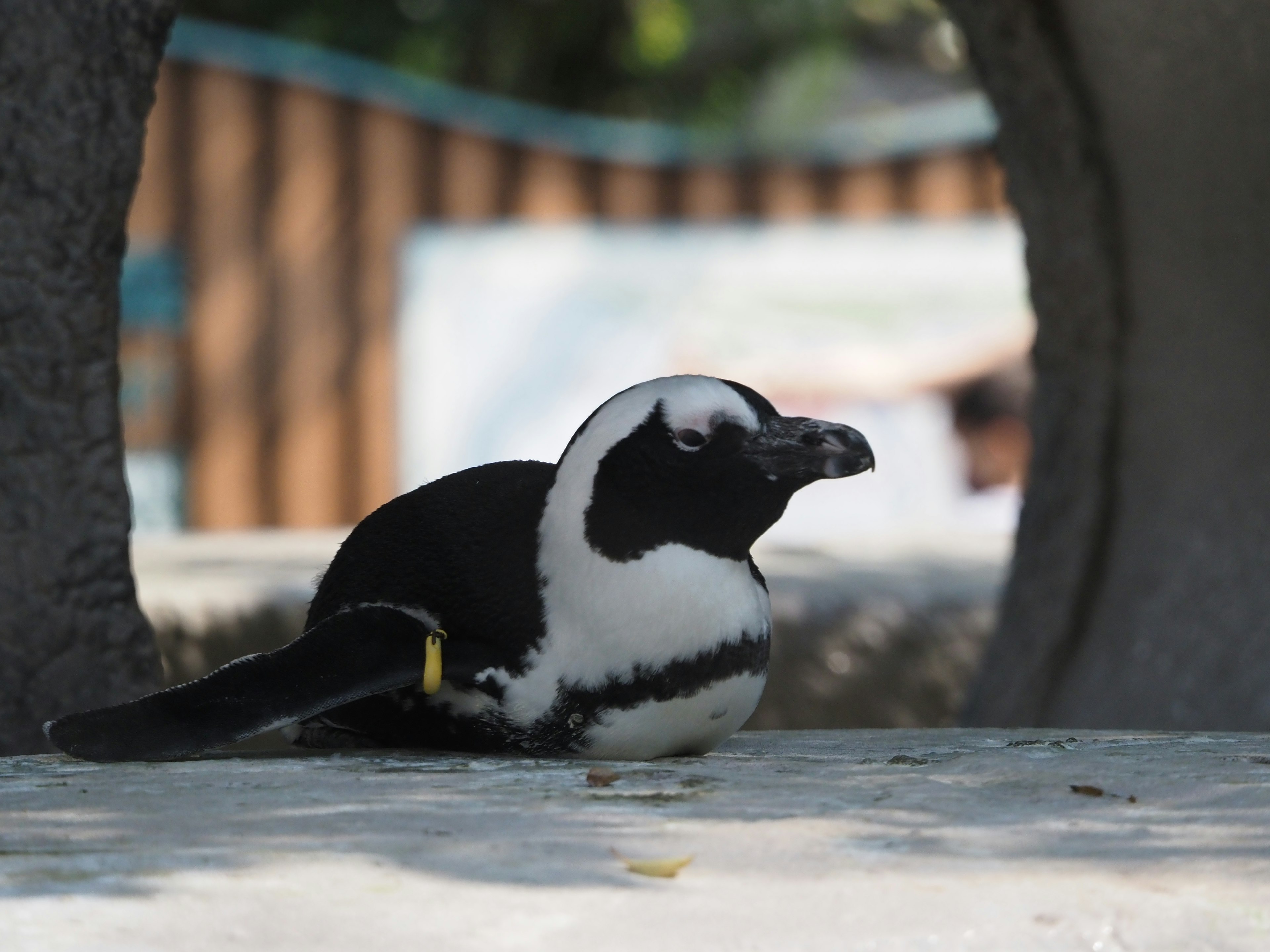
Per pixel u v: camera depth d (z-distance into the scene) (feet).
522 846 16.15
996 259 82.89
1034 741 25.02
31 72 26.37
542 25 116.78
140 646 27.22
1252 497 37.17
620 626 20.47
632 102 121.29
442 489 22.52
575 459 21.07
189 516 84.23
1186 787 19.31
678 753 21.99
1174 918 14.61
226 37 83.25
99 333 26.99
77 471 26.84
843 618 49.21
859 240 83.30
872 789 19.16
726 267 84.02
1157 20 35.24
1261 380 36.91
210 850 15.93
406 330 84.43
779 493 20.75
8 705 26.50
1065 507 39.75
